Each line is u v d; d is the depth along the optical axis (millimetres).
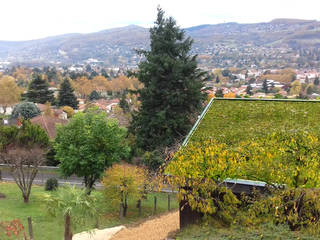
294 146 9539
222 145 10352
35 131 30562
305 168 9211
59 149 21875
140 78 28578
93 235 15102
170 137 26578
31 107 65125
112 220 18844
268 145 9852
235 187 11039
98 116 22094
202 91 29828
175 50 28312
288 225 9508
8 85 94438
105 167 22125
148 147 28062
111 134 21781
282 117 13438
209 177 10180
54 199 12875
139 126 29094
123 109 58719
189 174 10328
